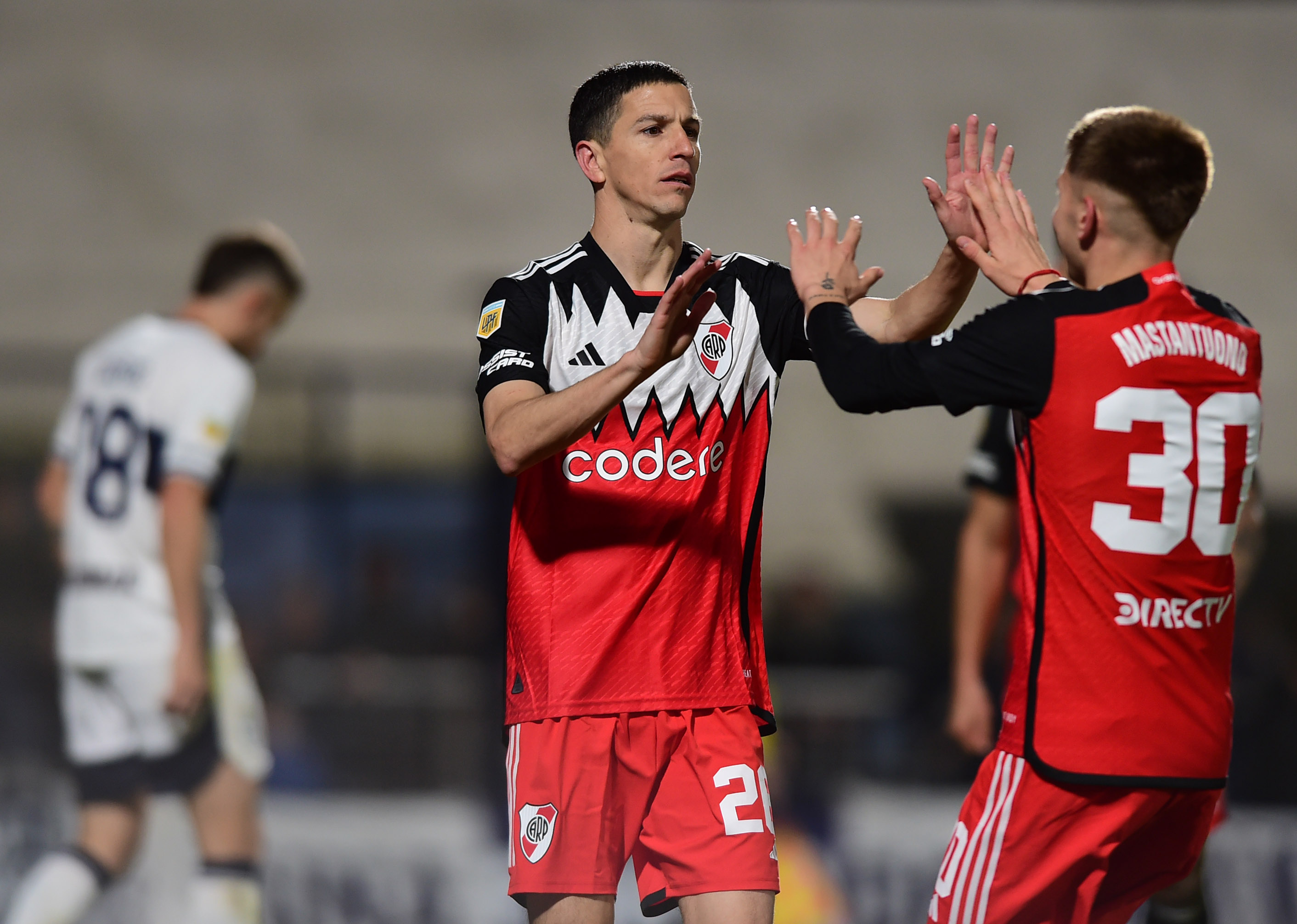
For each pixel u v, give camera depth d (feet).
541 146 125.18
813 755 80.94
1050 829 31.01
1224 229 121.60
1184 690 30.63
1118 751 30.35
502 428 29.50
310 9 125.90
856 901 72.64
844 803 76.38
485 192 124.67
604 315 32.32
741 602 32.89
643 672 31.60
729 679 32.24
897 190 120.98
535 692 32.07
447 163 124.77
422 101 125.29
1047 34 122.93
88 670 52.37
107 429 53.16
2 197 121.80
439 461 119.14
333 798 79.87
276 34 125.70
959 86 122.62
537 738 31.96
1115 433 29.94
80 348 118.83
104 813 52.80
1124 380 29.91
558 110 125.49
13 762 82.48
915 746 81.46
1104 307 30.19
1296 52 122.31
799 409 139.64
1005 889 31.55
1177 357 30.19
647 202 31.99
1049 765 30.63
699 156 32.78
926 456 138.82
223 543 113.80
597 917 31.89
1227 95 122.52
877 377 30.53
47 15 124.77
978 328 30.30
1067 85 121.70
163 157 123.75
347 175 124.57
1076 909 31.73
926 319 33.30
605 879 31.81
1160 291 30.42
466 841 73.92
